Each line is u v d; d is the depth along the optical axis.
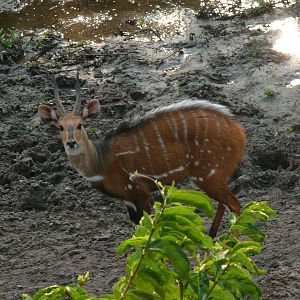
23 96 16.12
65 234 11.39
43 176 13.18
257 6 20.05
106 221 11.69
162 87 16.17
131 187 10.89
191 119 10.63
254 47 17.66
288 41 17.97
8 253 10.88
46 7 20.95
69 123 10.63
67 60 17.81
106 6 20.81
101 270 10.22
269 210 6.00
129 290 5.54
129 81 16.53
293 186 12.42
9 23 20.17
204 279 5.54
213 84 16.17
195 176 10.77
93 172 10.86
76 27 19.69
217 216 10.96
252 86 16.05
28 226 11.66
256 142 13.79
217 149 10.56
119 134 10.86
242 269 5.57
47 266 10.42
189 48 18.05
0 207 12.30
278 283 9.19
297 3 20.05
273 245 10.41
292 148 13.55
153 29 19.25
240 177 12.67
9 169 13.30
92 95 15.95
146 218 5.62
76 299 5.41
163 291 5.68
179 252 5.38
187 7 20.47
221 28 18.94
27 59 18.00
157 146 10.66
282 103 15.32
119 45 18.41
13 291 9.76
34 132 14.61
